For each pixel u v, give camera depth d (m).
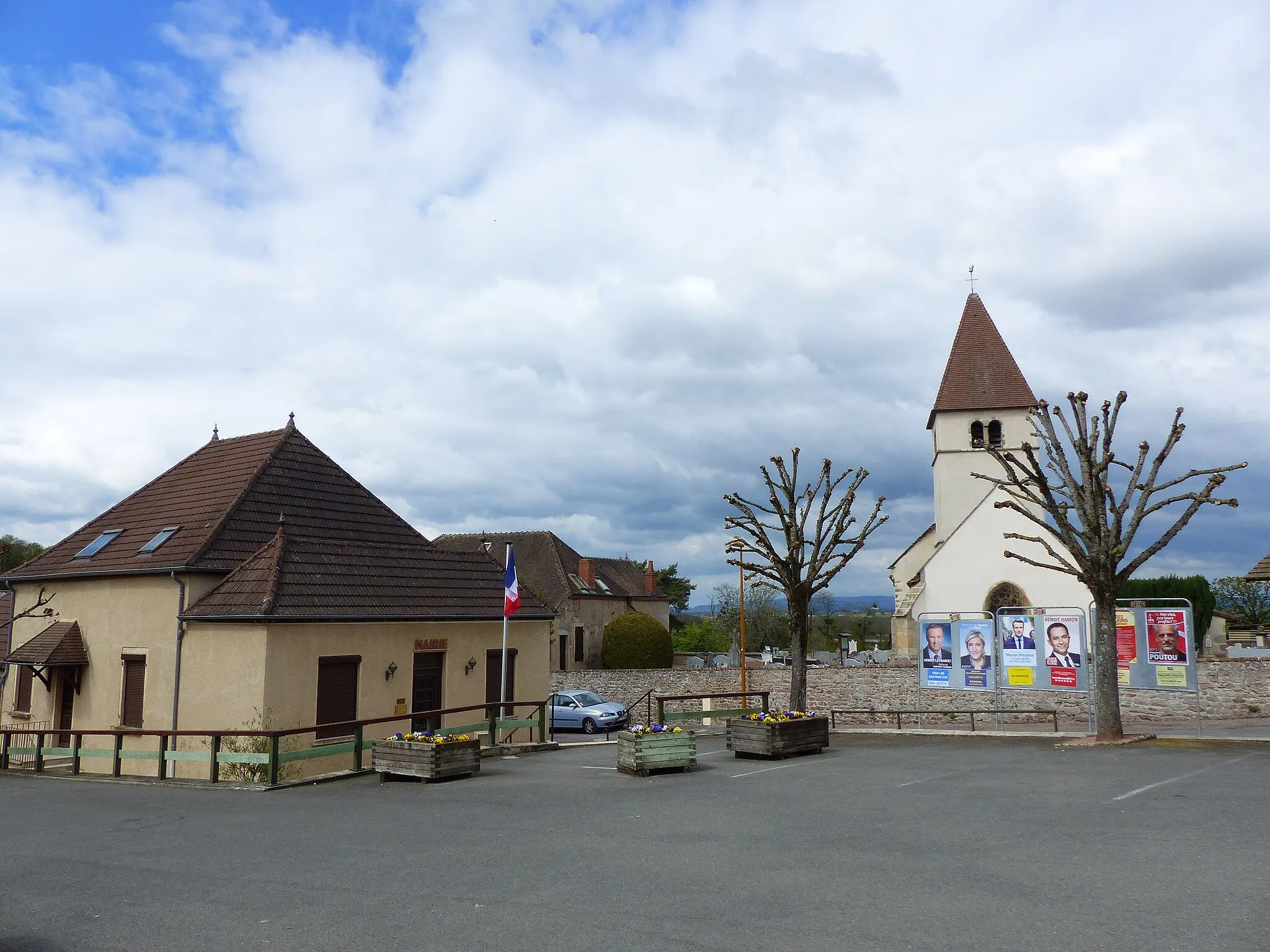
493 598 24.59
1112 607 18.38
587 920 7.05
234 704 18.58
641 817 11.36
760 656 56.09
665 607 60.91
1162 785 12.51
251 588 19.25
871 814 11.01
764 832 10.13
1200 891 7.40
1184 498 17.70
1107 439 18.17
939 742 19.77
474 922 7.09
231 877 8.73
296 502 23.33
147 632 20.41
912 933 6.56
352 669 20.42
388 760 15.70
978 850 8.99
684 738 15.77
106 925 7.30
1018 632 21.20
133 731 17.22
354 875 8.67
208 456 25.91
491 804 12.72
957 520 47.53
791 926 6.79
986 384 48.19
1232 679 24.27
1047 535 36.88
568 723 34.47
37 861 9.66
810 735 17.88
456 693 22.92
